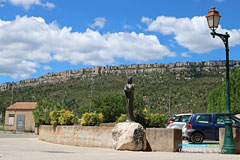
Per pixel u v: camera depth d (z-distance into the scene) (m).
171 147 13.32
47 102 36.34
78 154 11.20
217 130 17.06
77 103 107.56
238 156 10.66
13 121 45.41
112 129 15.11
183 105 111.56
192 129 17.25
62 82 169.12
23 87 174.38
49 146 16.89
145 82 154.12
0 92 142.00
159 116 16.42
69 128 18.34
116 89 131.62
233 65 167.12
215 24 12.43
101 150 13.77
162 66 174.75
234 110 31.66
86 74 179.25
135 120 15.88
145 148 13.82
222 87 36.25
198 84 137.25
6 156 10.08
